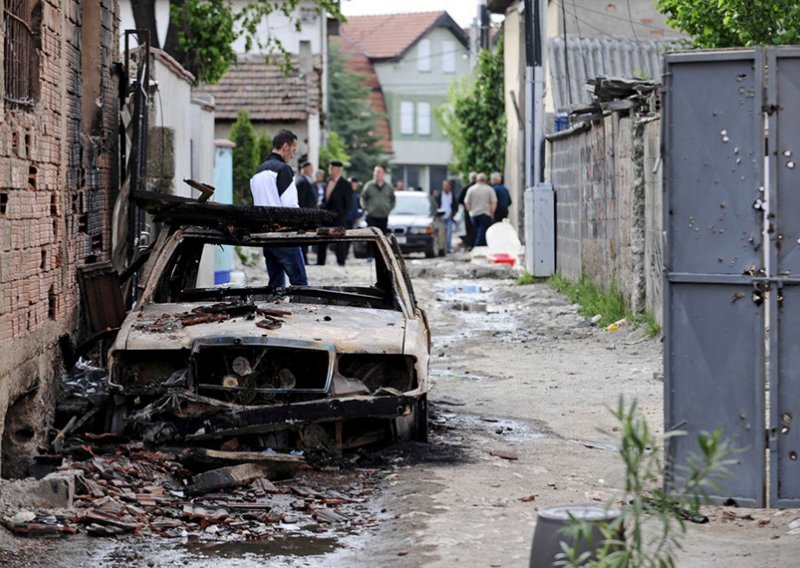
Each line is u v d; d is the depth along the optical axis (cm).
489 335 2702
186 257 1711
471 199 5003
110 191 2067
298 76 6338
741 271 1148
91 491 1240
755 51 1127
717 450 835
